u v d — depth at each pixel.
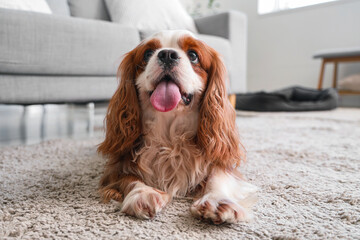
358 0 4.88
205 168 1.14
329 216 0.87
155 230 0.80
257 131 2.42
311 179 1.22
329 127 2.57
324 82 5.36
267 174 1.30
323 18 5.26
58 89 2.00
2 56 1.74
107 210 0.92
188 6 6.28
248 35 6.25
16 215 0.87
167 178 1.13
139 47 1.23
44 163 1.46
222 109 1.21
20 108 4.64
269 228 0.80
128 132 1.18
